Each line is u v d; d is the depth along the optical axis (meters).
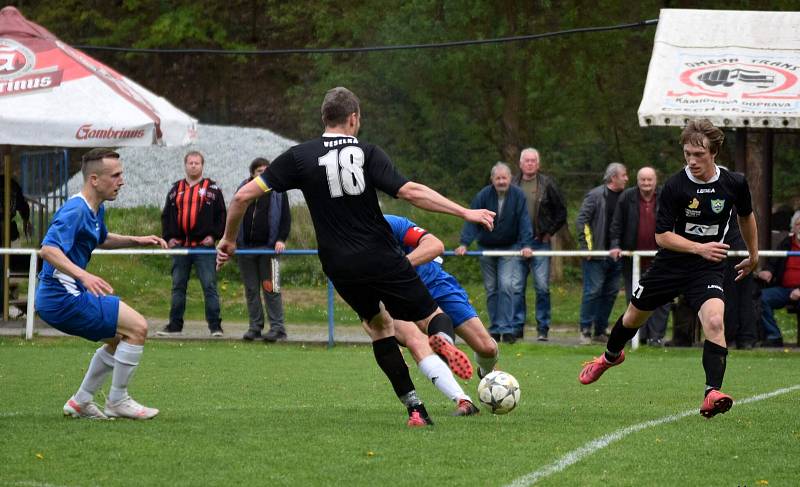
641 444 15.89
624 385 24.80
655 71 36.59
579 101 59.91
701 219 18.73
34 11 86.19
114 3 86.44
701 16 38.16
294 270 55.62
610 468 14.17
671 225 18.84
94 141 34.66
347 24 65.94
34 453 14.80
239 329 40.06
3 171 39.75
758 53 36.84
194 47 85.19
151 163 66.94
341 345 35.25
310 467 14.01
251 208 35.22
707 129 18.45
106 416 18.09
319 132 72.81
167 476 13.50
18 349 31.97
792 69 36.12
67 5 84.62
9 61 35.75
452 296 20.20
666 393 23.27
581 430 17.09
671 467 14.27
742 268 20.08
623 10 58.28
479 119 63.25
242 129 72.31
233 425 17.31
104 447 15.27
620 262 35.09
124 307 17.77
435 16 58.84
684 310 34.66
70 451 14.97
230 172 66.44
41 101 34.81
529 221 35.00
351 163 16.08
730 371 27.97
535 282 35.62
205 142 69.75
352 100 16.53
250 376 26.14
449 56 56.72
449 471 13.84
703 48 37.22
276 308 35.47
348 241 16.14
